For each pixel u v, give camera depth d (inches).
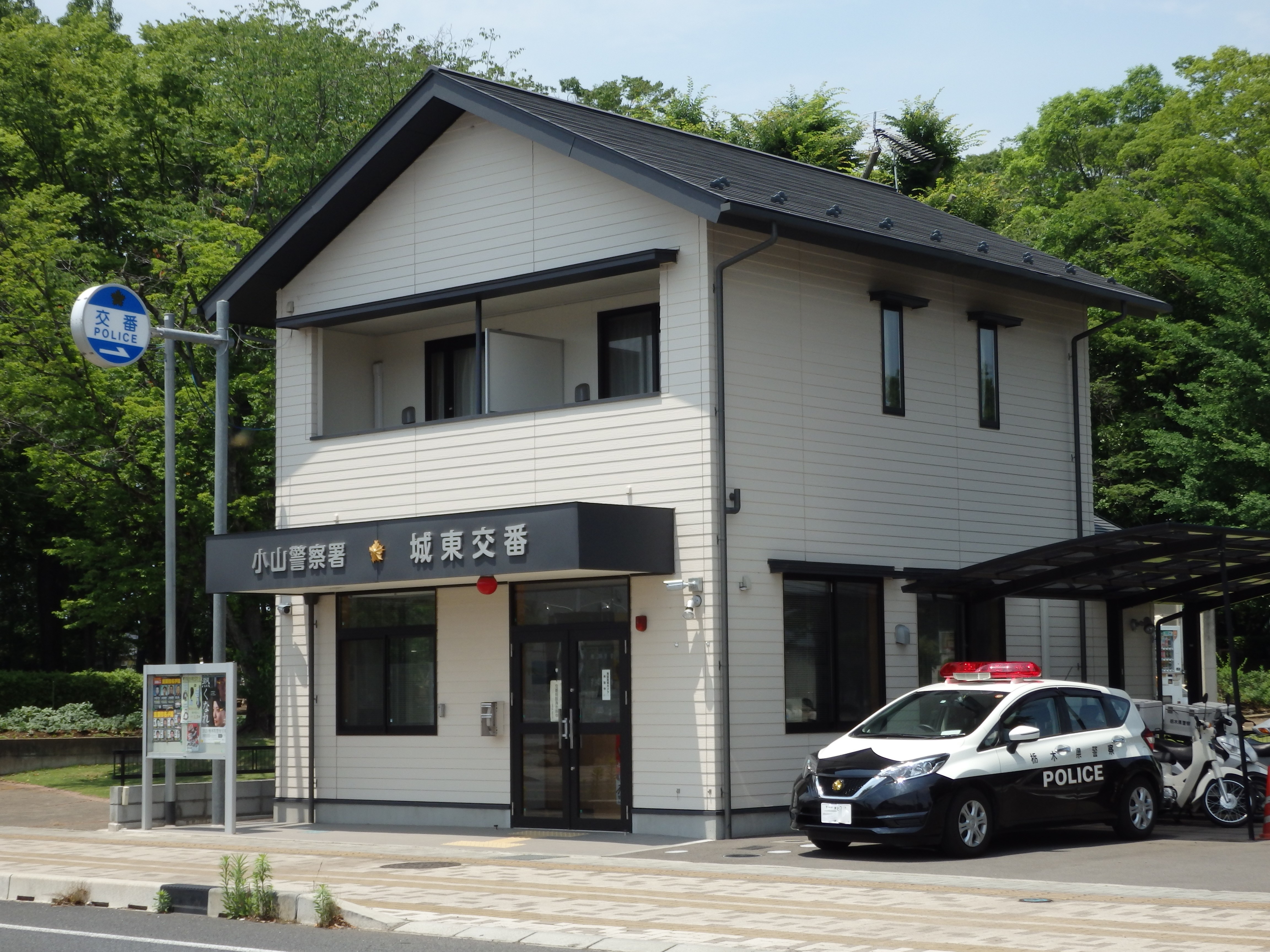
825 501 706.2
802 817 571.2
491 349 731.4
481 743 722.8
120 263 1332.4
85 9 1678.2
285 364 810.2
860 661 720.3
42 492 1443.2
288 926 447.2
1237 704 615.2
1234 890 460.4
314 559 707.4
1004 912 417.7
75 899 514.9
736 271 677.3
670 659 657.6
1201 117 1571.1
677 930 402.3
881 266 756.0
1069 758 591.5
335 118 1357.0
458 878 520.7
